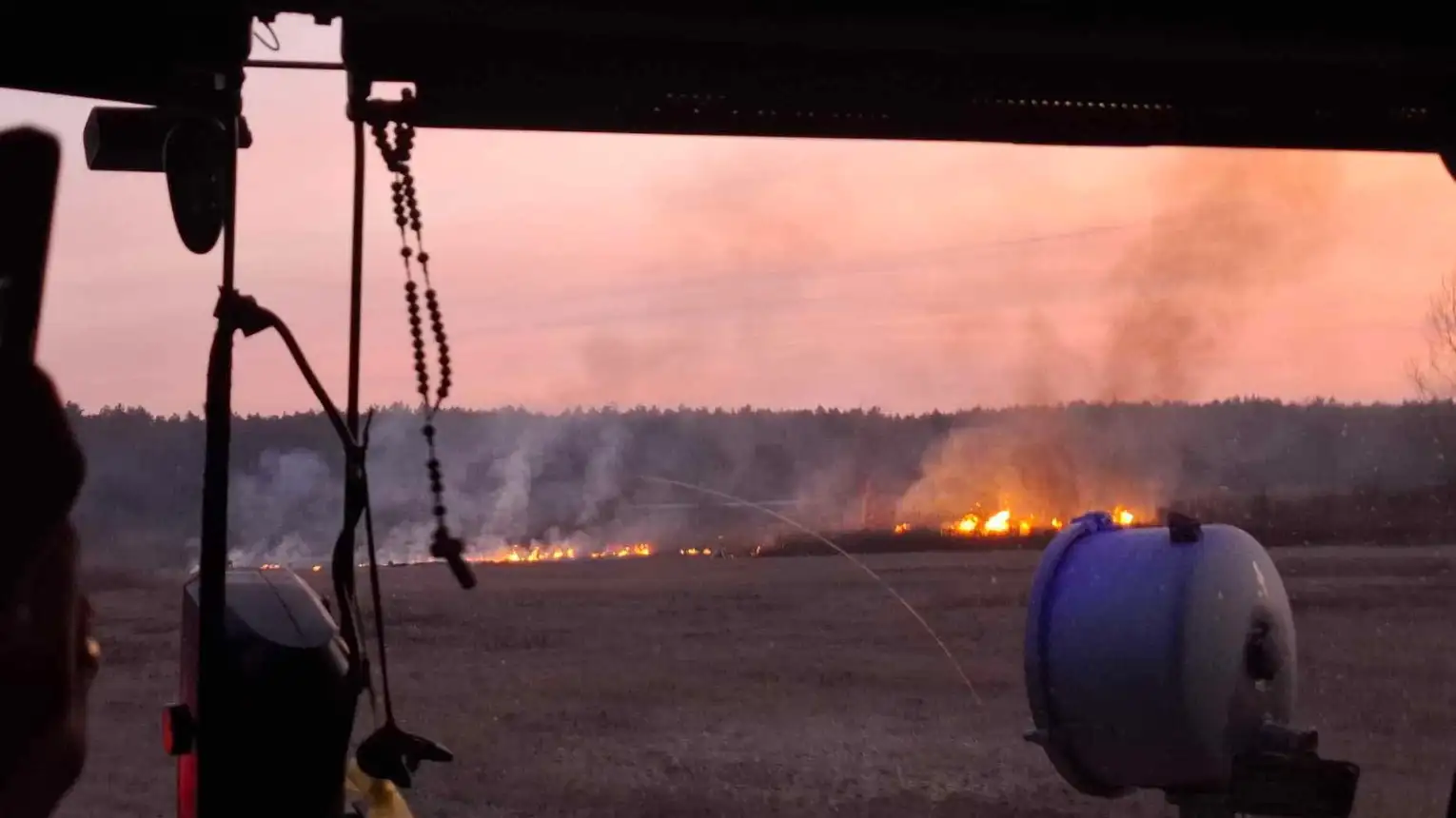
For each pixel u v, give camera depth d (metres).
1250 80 2.15
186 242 1.79
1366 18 1.89
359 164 1.88
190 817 1.93
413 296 1.91
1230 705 3.22
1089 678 3.27
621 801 7.48
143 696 10.13
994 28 1.82
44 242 1.77
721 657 12.09
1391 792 7.27
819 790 7.60
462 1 1.73
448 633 13.52
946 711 9.89
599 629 13.85
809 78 2.03
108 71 1.82
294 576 2.13
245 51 1.84
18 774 1.74
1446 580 16.56
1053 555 3.48
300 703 1.88
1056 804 7.35
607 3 1.74
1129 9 1.84
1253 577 3.33
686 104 2.00
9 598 1.73
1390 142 2.27
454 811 7.23
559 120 1.96
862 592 16.38
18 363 1.76
